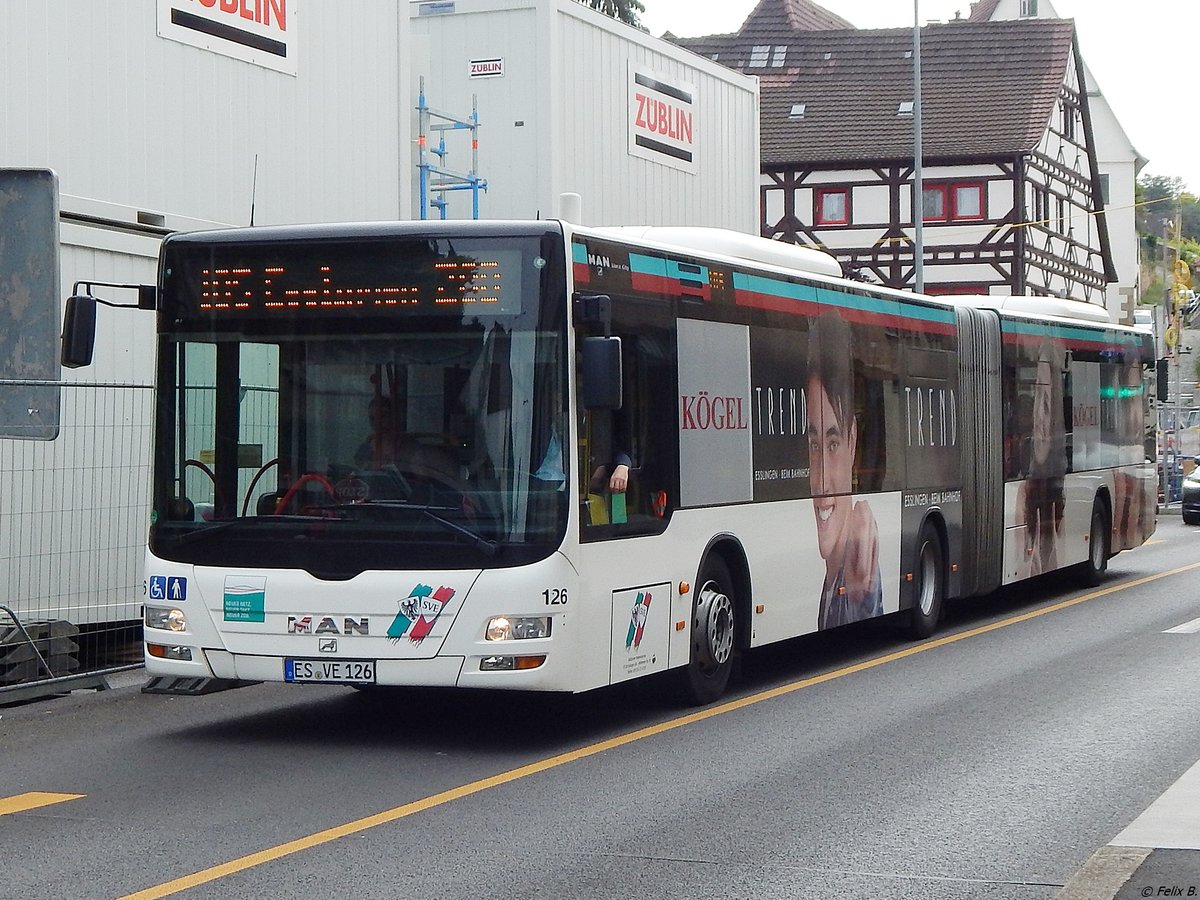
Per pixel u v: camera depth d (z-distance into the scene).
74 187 15.80
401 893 7.28
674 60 27.78
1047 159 59.22
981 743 11.24
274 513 10.88
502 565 10.55
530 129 24.03
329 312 10.91
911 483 17.20
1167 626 18.56
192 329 11.15
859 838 8.42
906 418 17.12
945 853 8.10
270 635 10.84
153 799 9.35
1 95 14.94
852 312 15.80
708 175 29.14
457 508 10.62
